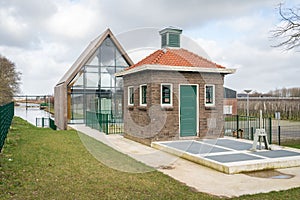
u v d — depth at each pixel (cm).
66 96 1561
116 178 521
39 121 2170
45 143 930
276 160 631
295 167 637
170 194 439
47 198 406
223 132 997
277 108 2269
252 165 599
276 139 1151
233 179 541
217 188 484
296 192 452
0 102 3095
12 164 600
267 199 419
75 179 507
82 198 412
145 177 537
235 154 703
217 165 606
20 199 397
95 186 470
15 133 1207
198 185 502
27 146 858
